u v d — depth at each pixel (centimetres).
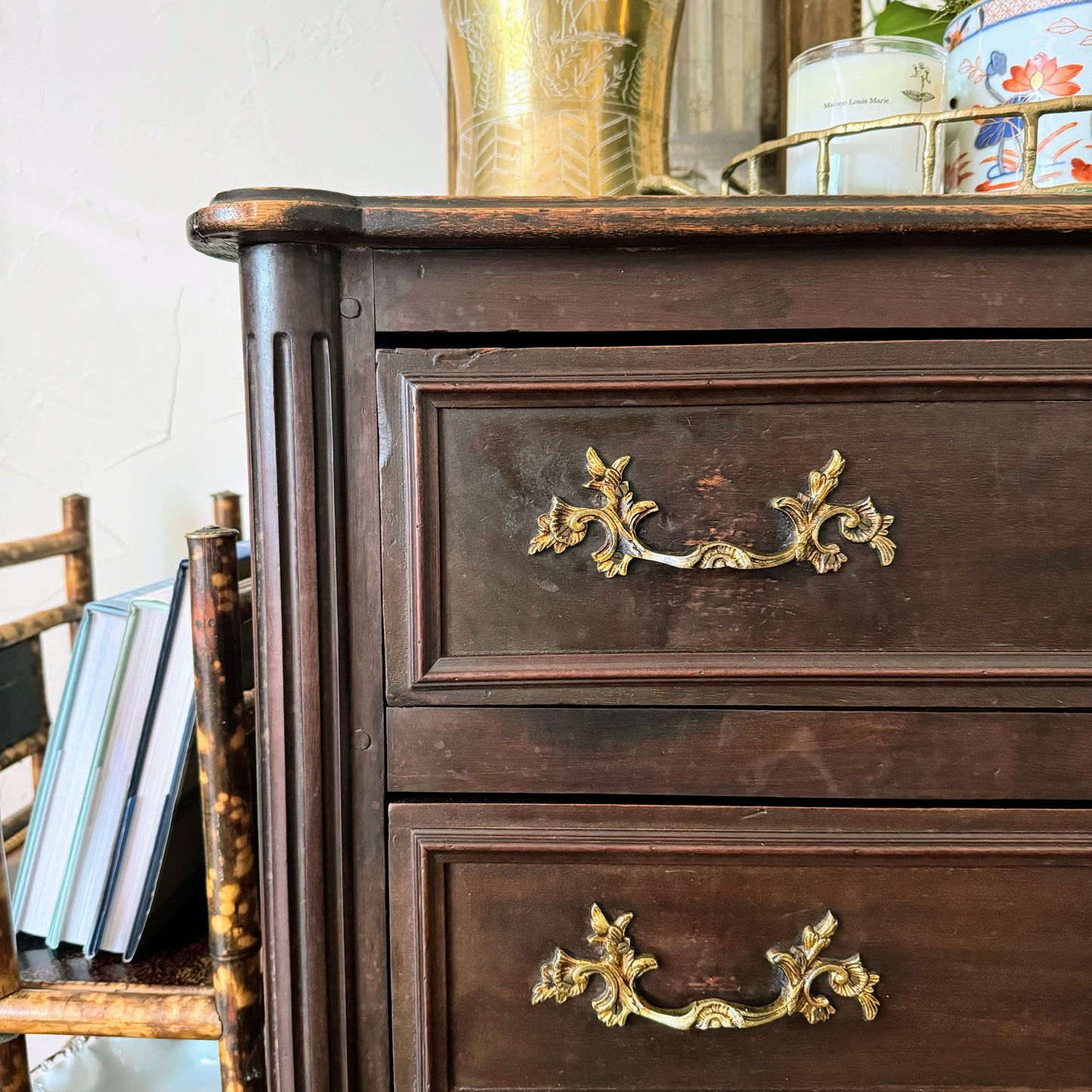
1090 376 38
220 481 87
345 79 82
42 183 82
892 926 41
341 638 39
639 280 38
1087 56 47
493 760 40
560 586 39
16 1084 53
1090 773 40
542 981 41
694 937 41
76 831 57
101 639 59
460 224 35
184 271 84
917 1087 41
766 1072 41
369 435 38
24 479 85
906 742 40
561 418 39
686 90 73
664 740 40
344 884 40
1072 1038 41
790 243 37
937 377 38
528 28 49
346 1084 41
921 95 52
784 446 39
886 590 39
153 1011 49
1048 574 39
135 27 81
